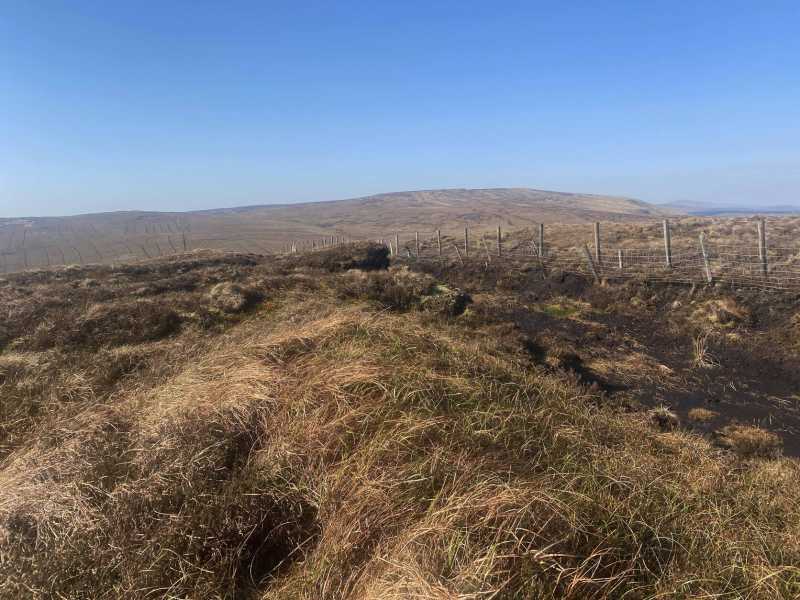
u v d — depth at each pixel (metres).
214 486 3.03
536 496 2.59
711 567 2.46
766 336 10.34
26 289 13.27
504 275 18.08
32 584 2.29
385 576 2.20
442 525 2.39
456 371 4.56
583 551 2.41
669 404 7.85
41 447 3.77
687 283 13.75
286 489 3.00
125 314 8.86
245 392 4.01
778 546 2.83
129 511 2.74
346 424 3.41
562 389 5.55
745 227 24.72
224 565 2.51
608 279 15.52
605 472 3.22
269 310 9.98
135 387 5.13
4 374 6.00
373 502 2.71
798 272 13.25
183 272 18.92
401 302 12.30
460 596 1.94
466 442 3.21
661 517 2.81
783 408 7.68
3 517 2.82
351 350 4.72
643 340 11.14
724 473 4.46
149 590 2.30
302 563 2.53
